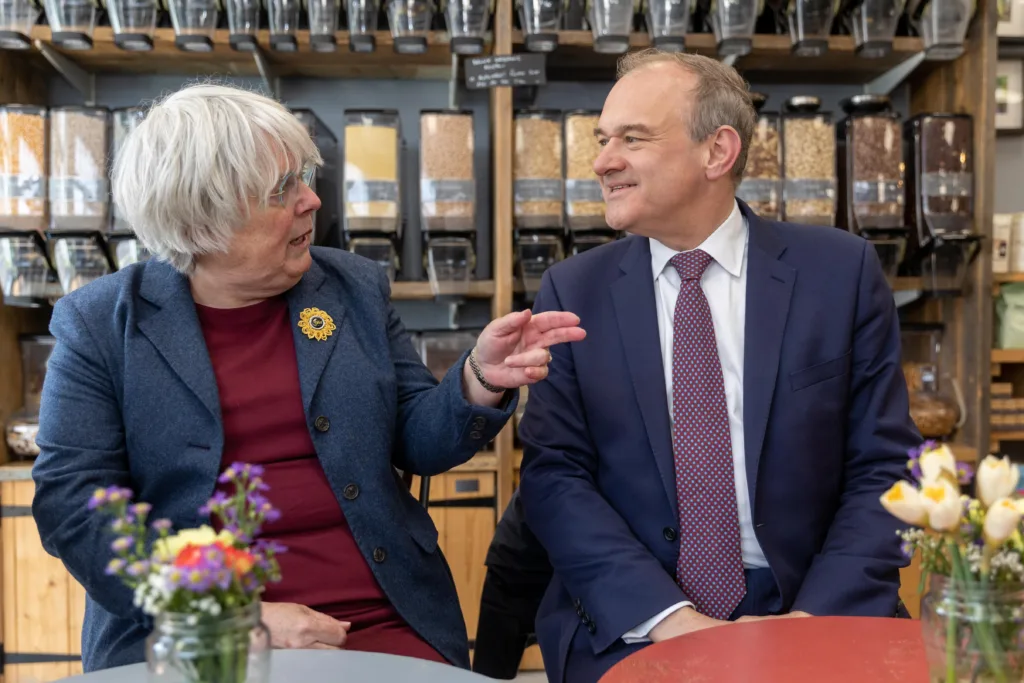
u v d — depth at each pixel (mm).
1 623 2309
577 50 2510
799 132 2443
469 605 2416
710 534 1403
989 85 2480
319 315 1405
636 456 1461
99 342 1317
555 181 2447
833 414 1471
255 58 2459
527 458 1520
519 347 1321
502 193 2434
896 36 2578
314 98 2785
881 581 1354
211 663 689
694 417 1438
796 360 1462
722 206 1522
